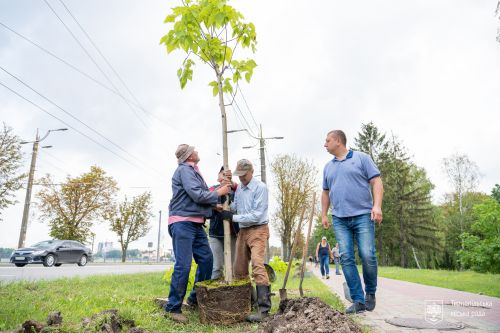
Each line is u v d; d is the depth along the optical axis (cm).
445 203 5441
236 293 399
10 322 333
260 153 2119
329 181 484
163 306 455
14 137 2422
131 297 522
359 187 454
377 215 430
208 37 457
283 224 3319
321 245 1408
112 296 527
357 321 394
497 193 2875
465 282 1031
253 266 439
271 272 566
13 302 435
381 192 443
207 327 378
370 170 453
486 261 2381
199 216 429
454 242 4659
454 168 4391
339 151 481
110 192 3872
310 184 3272
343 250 455
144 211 4594
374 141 5044
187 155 438
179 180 428
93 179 3747
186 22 428
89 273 1259
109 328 299
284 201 3259
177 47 453
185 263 410
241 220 439
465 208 4488
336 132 484
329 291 749
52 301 471
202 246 449
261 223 452
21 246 2128
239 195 476
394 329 370
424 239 4566
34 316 359
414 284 1009
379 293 754
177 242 414
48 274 1165
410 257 5159
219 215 535
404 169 4794
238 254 475
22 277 948
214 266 543
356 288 447
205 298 393
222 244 550
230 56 468
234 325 390
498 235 2388
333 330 293
